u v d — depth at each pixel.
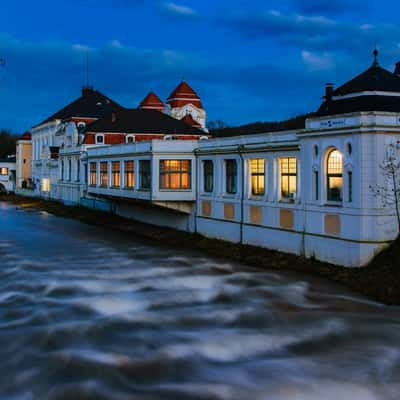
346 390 12.54
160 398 11.99
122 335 15.99
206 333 16.33
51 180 82.75
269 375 13.29
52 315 18.03
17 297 20.50
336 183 25.94
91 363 13.79
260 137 31.39
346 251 24.89
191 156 37.41
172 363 13.92
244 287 22.58
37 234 41.81
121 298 20.25
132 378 13.02
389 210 24.25
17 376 13.14
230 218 34.09
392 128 23.94
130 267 27.00
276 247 29.94
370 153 23.94
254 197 31.98
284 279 24.36
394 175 24.23
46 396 12.16
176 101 107.19
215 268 27.11
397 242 23.94
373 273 22.98
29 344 15.21
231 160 34.31
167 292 21.42
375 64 44.19
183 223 39.69
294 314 18.56
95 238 39.97
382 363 14.15
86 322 17.08
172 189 37.53
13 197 95.69
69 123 76.56
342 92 43.78
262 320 17.83
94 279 23.70
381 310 19.33
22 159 110.50
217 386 12.59
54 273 25.09
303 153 27.58
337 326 17.16
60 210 64.56
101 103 81.31
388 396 12.34
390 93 41.59
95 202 59.91
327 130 25.66
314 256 27.05
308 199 27.34
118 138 66.38
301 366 13.88
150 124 68.88
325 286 23.08
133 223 47.03
